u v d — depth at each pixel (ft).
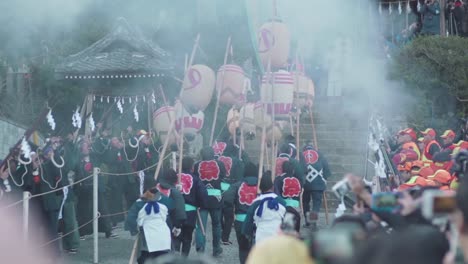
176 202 34.22
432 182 34.19
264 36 44.37
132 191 51.29
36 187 39.01
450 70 68.39
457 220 11.76
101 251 43.29
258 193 36.47
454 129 66.90
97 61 52.80
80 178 46.01
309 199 50.31
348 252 11.76
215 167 41.24
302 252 13.42
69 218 41.73
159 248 33.04
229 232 44.73
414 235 11.19
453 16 76.79
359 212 15.99
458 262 12.41
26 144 38.24
